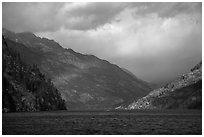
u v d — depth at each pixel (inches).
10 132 4731.8
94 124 6259.8
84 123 6530.5
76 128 5378.9
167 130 5019.7
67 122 6801.2
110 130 5073.8
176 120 7396.7
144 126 5738.2
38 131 4874.5
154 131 4901.6
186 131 4869.6
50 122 6747.1
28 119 7687.0
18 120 7249.0
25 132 4734.3
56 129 5191.9
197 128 5310.0
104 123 6540.4
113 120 7598.4
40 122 6712.6
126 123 6540.4
